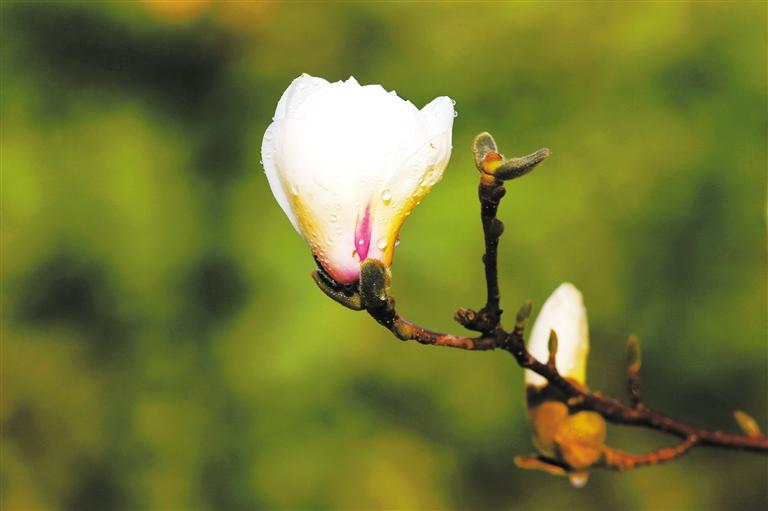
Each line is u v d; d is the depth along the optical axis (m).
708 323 2.74
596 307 2.76
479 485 2.89
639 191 2.74
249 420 2.91
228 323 3.05
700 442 1.00
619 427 2.84
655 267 2.76
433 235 2.74
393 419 2.86
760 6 2.76
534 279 2.73
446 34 2.98
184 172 3.27
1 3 3.22
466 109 2.87
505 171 0.88
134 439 3.08
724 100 2.73
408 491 2.80
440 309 2.75
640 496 2.88
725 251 2.72
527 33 2.88
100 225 3.14
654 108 2.76
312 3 3.22
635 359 0.99
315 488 2.83
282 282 2.91
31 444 3.15
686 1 2.77
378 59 3.07
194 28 3.31
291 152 0.88
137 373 3.13
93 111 3.26
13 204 3.08
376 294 0.88
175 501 3.00
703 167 2.72
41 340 3.16
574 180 2.77
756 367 2.74
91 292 3.16
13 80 3.22
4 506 3.09
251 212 3.10
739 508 2.87
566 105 2.81
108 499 3.12
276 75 3.24
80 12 3.24
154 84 3.38
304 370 2.78
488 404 2.81
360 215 0.88
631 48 2.78
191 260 3.16
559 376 0.96
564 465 1.00
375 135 0.87
